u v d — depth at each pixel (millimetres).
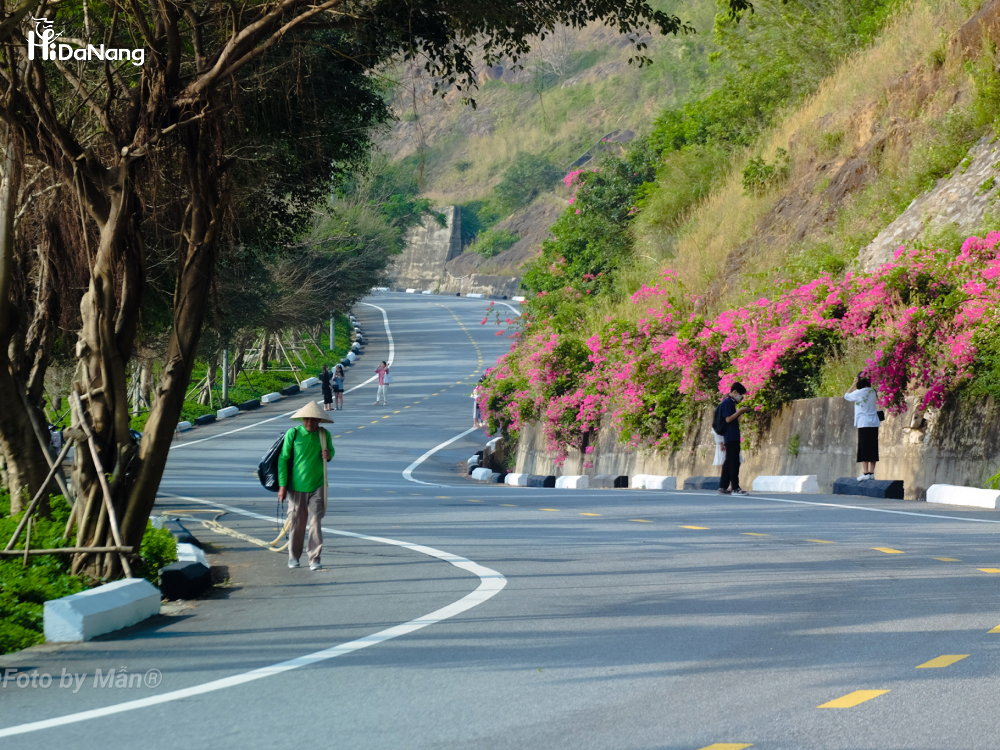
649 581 14992
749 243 48531
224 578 16984
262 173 26703
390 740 8125
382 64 22031
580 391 47719
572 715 8672
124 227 16984
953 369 27031
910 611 12305
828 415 31531
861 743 7711
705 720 8406
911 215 37469
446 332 147250
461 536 20828
